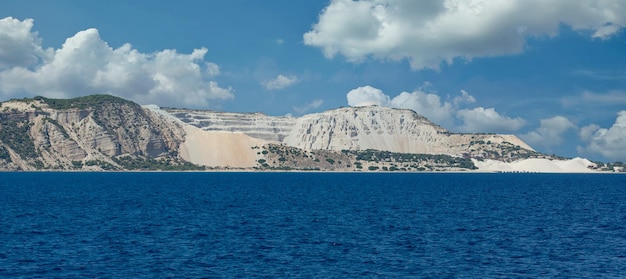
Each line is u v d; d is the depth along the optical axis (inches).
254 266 2918.3
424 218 4916.3
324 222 4569.4
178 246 3408.0
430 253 3270.2
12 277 2667.3
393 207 5959.6
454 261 3068.4
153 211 5319.9
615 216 5221.5
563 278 2741.1
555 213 5457.7
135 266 2888.8
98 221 4515.3
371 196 7691.9
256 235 3846.0
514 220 4832.7
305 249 3356.3
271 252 3260.3
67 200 6481.3
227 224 4389.8
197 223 4434.1
